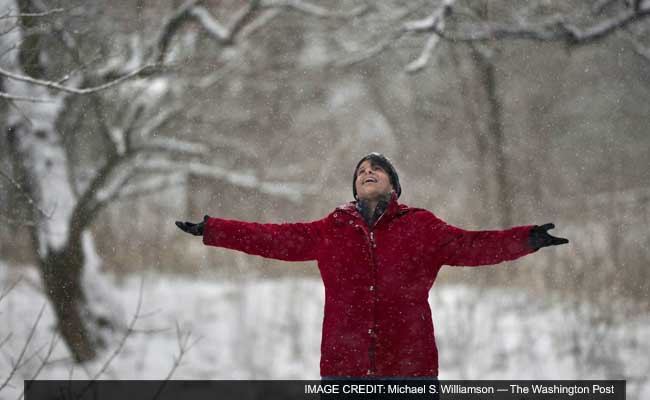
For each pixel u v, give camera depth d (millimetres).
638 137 31109
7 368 11516
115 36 15633
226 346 13656
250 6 18297
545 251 19016
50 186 13664
